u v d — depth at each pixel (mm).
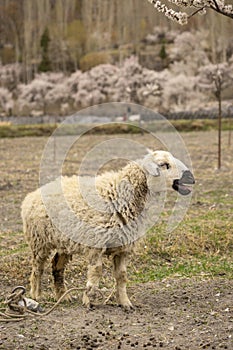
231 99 66188
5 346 7270
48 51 104750
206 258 11742
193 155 30000
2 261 11539
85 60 100062
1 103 82562
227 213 15570
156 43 101625
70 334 7688
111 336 7609
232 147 33750
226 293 9477
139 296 9461
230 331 7727
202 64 82438
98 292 9055
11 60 109875
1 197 19609
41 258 9469
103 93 73875
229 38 82500
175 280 10266
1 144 40156
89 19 115250
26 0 118312
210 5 8445
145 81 67312
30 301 8695
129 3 108688
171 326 8016
